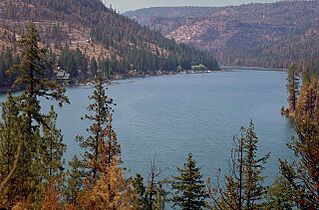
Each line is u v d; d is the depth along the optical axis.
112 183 20.62
